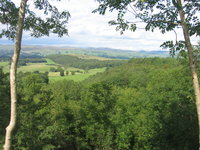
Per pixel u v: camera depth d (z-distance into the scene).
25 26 7.59
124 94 34.19
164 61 80.81
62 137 28.80
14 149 19.00
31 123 20.47
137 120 25.25
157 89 24.45
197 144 20.84
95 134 28.78
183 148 20.92
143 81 62.34
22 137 19.00
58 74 138.12
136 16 7.58
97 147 29.31
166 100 22.16
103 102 29.70
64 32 8.14
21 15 6.52
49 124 23.73
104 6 7.68
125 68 87.69
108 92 30.88
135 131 25.39
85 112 29.42
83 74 143.12
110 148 29.25
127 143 26.86
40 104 22.73
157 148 22.91
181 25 6.91
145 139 23.64
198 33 7.22
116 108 29.67
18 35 6.50
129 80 70.00
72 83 57.78
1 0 6.82
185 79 22.61
